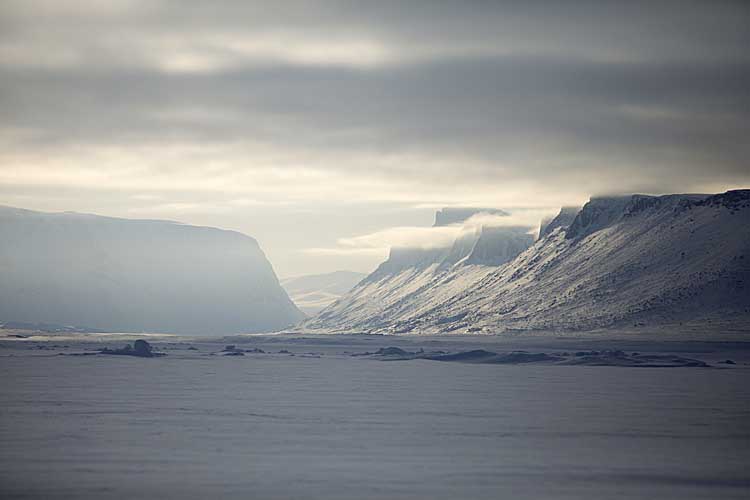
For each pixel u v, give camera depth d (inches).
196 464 2881.4
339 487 2578.7
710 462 3016.7
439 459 2997.0
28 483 2620.6
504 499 2466.8
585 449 3233.3
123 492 2517.2
